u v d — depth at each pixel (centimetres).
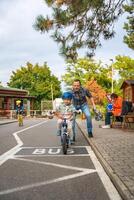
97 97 6078
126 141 1482
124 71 5722
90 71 6272
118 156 1080
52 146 1435
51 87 8281
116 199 661
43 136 1891
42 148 1371
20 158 1122
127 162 975
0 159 1102
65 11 1305
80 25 1348
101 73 6269
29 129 2489
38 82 8281
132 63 5703
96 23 1369
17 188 739
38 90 8206
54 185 767
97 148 1263
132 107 2241
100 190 727
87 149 1333
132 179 764
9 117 5603
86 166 984
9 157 1141
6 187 748
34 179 823
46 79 8375
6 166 984
